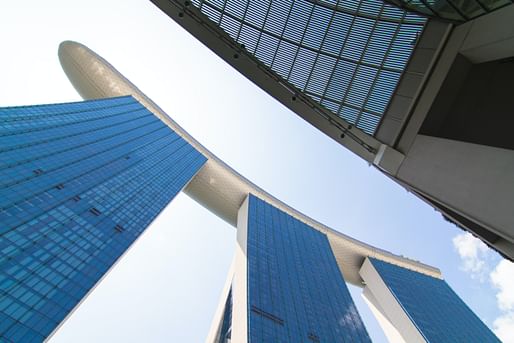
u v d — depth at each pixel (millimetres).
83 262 41344
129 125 81188
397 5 16078
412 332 77938
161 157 78875
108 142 68938
